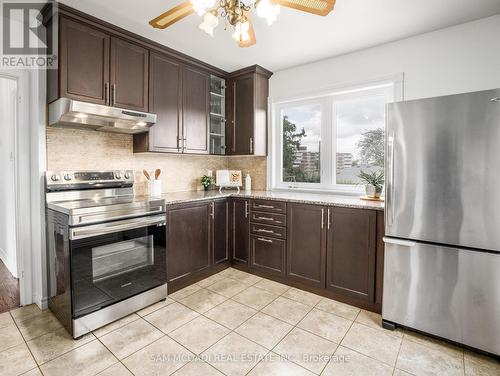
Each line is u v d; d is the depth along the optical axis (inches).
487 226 66.8
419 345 74.0
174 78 115.4
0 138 122.9
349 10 84.5
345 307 94.0
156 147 109.3
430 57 98.7
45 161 90.9
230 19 57.1
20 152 89.9
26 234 92.0
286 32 97.8
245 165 152.2
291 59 122.3
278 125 141.7
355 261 93.4
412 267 77.1
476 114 66.7
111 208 82.2
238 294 103.2
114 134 109.5
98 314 79.8
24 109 89.2
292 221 107.9
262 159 145.3
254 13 86.2
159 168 125.9
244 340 75.6
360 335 78.4
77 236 74.9
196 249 112.8
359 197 111.7
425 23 92.4
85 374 62.7
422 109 73.2
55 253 83.8
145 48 104.4
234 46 109.3
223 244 125.8
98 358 68.0
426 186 73.7
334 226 97.4
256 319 86.1
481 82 90.8
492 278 67.0
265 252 116.7
